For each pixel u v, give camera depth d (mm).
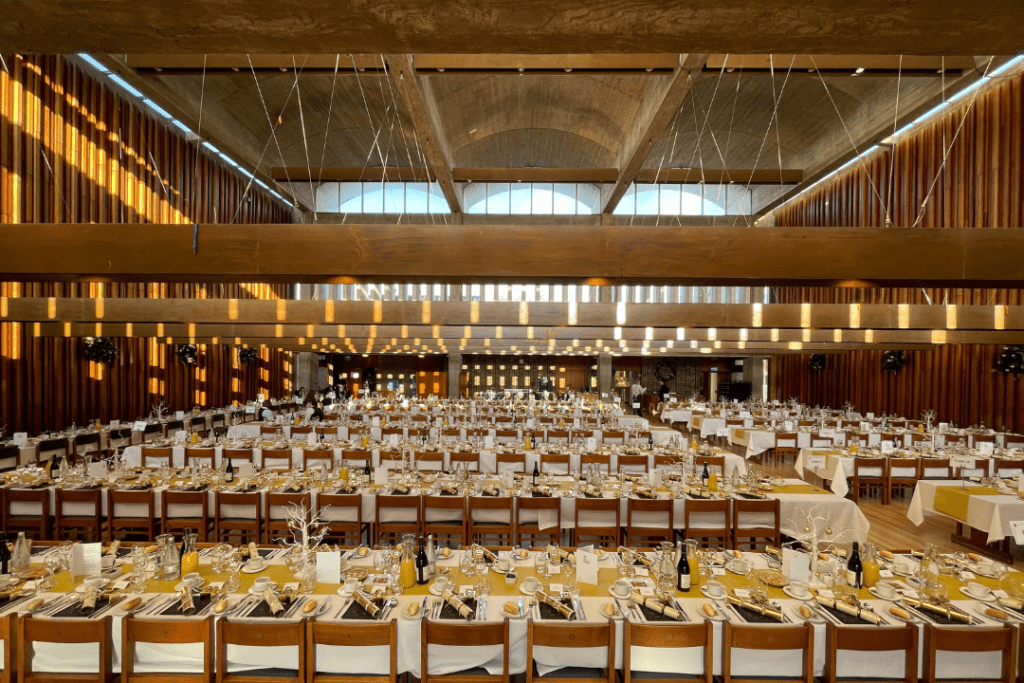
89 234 4242
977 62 10250
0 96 8750
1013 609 3059
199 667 2822
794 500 5398
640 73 9602
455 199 17547
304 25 2014
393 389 25781
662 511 5121
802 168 16484
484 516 5266
